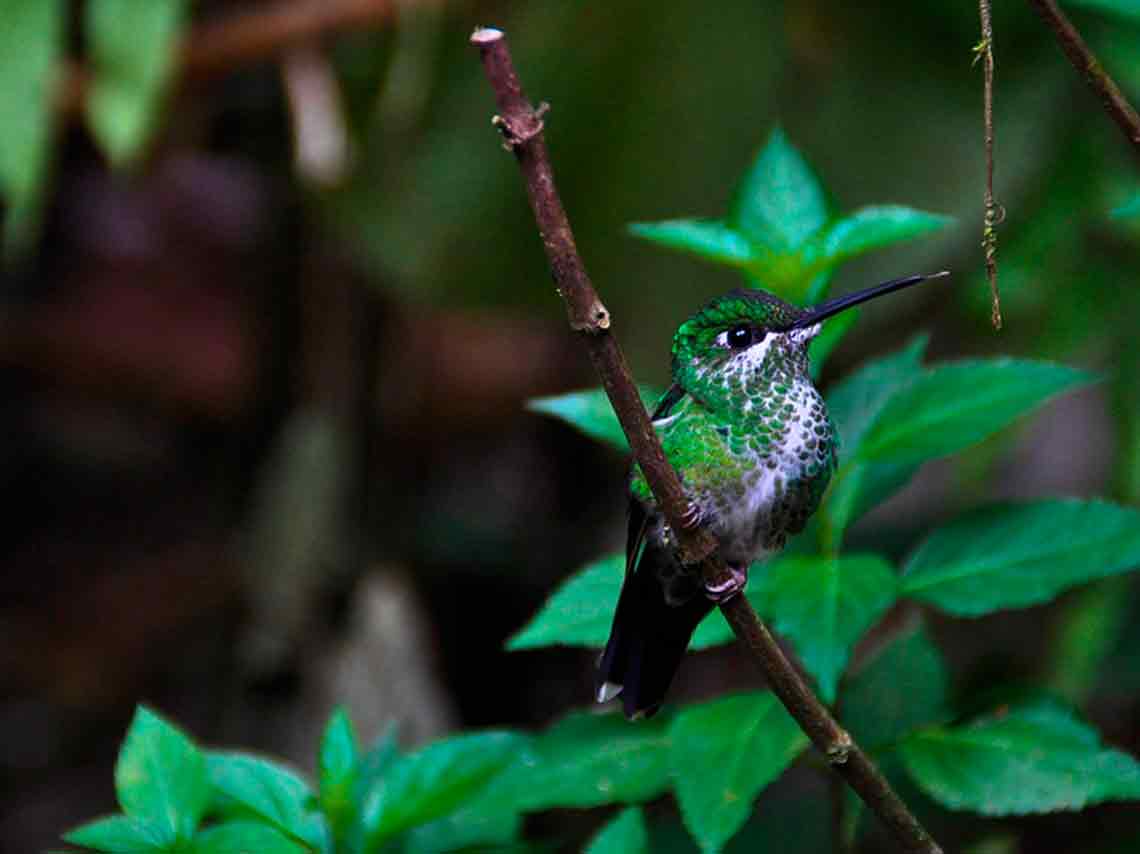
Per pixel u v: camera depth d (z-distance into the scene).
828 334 6.00
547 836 9.88
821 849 9.19
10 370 16.67
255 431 12.60
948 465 13.80
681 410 5.87
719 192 10.01
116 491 16.33
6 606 15.09
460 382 15.09
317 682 11.70
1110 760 5.15
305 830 5.43
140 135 9.60
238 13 10.68
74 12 10.41
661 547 5.43
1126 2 6.00
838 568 5.41
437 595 14.43
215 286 16.83
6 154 9.68
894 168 9.92
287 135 12.09
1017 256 9.31
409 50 9.93
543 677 14.48
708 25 9.79
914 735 5.41
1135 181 9.29
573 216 10.15
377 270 10.51
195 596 14.66
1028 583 5.32
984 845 7.38
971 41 9.73
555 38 9.80
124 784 5.14
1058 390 5.54
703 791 5.10
